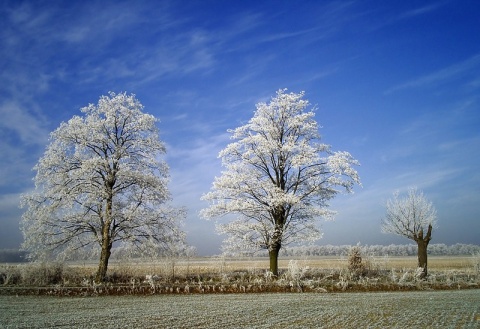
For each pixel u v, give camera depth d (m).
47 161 29.08
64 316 18.44
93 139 30.19
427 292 28.67
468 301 23.88
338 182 31.52
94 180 29.98
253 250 32.12
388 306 21.83
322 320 17.83
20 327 15.99
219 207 31.94
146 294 26.70
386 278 32.78
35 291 26.30
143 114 31.95
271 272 30.62
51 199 29.28
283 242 32.22
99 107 31.30
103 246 29.62
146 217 30.45
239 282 29.70
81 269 35.97
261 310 20.44
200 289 28.03
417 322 17.42
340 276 31.53
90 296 25.59
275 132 32.78
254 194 32.03
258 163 33.12
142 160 31.86
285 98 33.16
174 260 31.34
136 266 32.03
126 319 17.78
